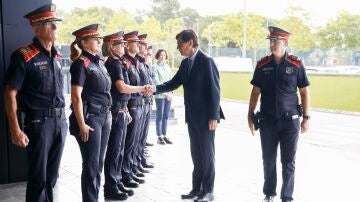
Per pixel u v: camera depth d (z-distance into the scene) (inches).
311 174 201.5
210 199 158.4
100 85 130.3
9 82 115.5
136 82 168.6
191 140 160.1
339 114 450.0
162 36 973.8
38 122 119.7
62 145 126.0
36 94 119.1
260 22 986.7
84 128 126.0
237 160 231.6
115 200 157.6
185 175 196.5
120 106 153.9
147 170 202.7
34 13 118.8
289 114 145.3
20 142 116.3
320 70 744.3
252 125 153.9
